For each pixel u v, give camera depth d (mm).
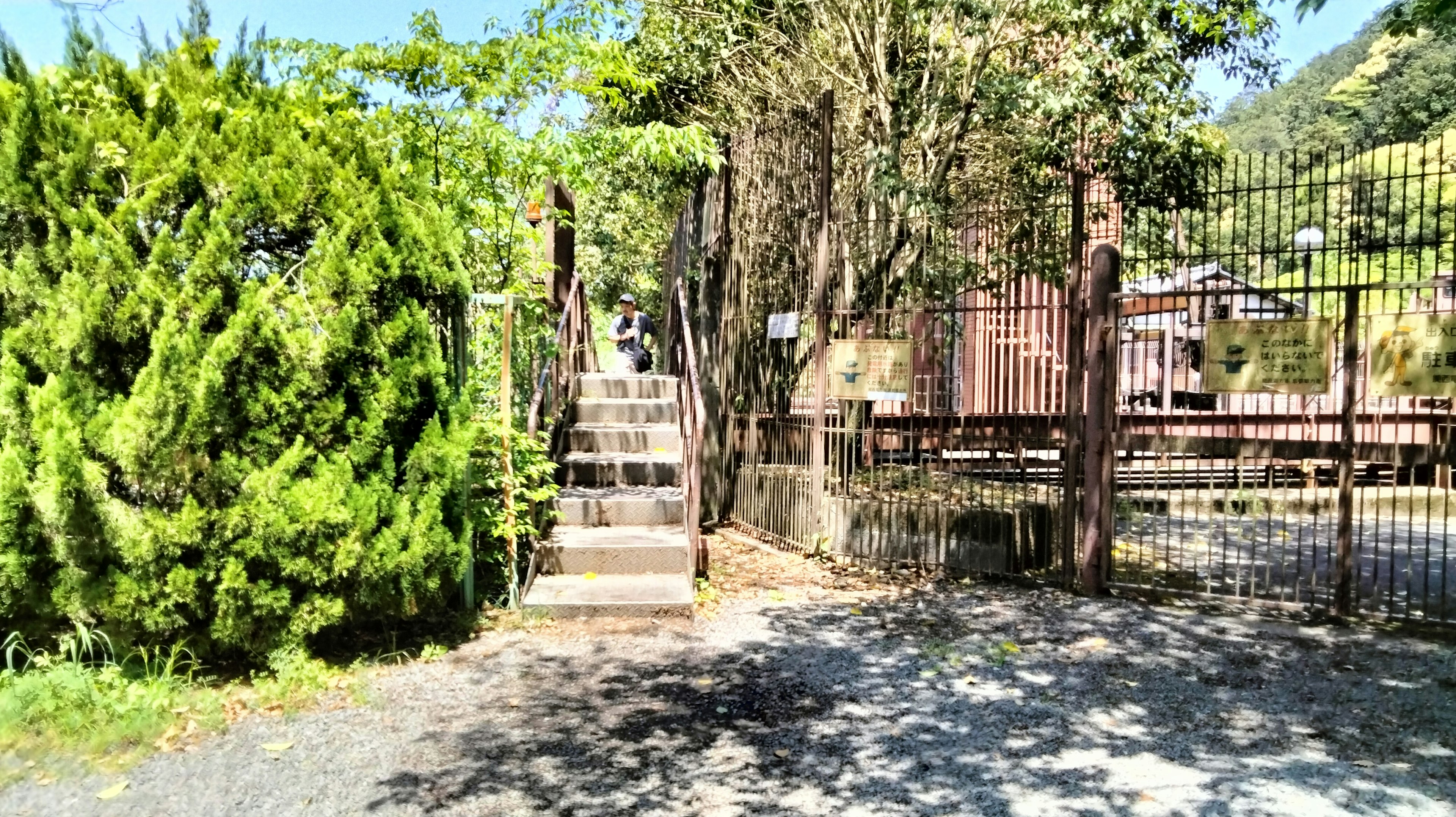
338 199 4562
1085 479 6648
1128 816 3322
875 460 8359
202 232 4312
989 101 9711
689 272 10828
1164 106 9195
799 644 5434
